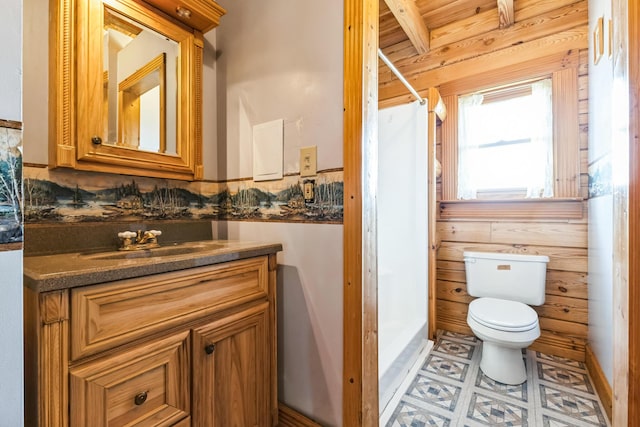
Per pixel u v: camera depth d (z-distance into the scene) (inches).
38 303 23.0
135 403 28.5
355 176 39.6
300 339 46.3
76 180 41.1
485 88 84.5
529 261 73.9
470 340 83.7
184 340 32.7
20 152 19.0
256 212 52.2
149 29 46.3
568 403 56.3
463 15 86.2
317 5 43.6
